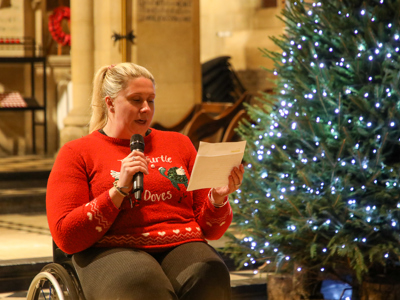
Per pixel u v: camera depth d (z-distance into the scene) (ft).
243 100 26.00
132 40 26.05
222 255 17.02
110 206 8.58
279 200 13.08
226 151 8.86
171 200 9.37
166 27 26.73
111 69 9.61
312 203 12.53
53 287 8.79
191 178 8.76
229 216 9.77
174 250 9.18
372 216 12.35
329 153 12.41
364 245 12.61
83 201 8.98
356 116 12.66
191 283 8.79
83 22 26.35
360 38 12.60
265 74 37.63
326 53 13.50
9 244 17.69
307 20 13.55
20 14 32.55
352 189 12.52
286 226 13.37
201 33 41.37
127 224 9.04
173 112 27.17
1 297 14.55
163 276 8.57
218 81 35.35
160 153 9.69
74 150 9.23
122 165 8.59
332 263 13.05
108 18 25.88
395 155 12.84
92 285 8.54
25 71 32.91
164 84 26.86
